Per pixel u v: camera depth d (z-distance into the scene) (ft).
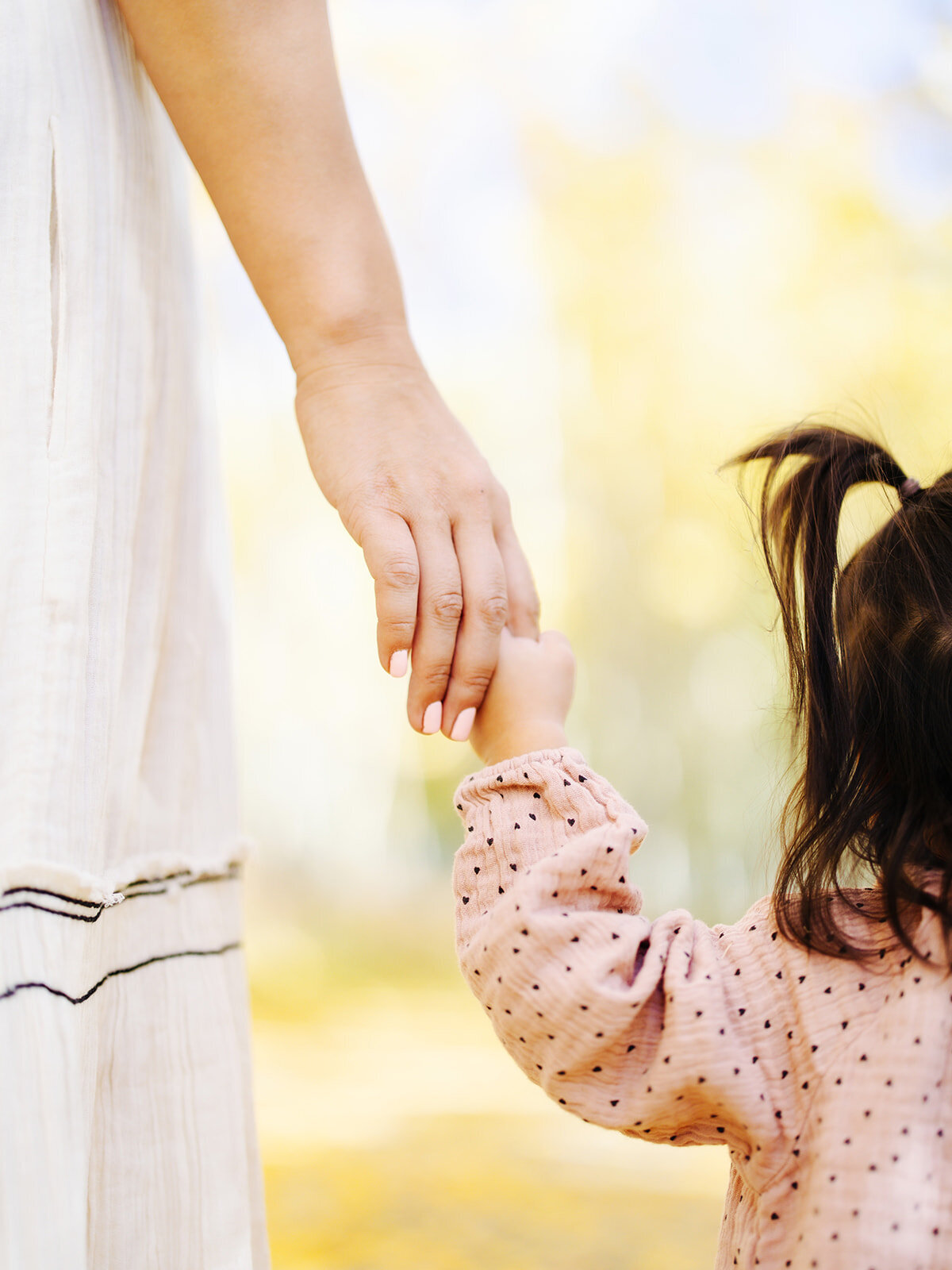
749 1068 2.58
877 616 2.99
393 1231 11.75
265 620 42.88
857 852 2.87
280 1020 26.96
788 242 38.04
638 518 38.52
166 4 2.79
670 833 36.01
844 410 4.39
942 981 2.50
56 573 2.47
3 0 2.66
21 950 2.24
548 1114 16.83
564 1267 10.71
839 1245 2.33
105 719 2.58
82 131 2.72
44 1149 2.15
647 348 39.68
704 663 36.76
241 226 3.00
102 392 2.68
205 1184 2.79
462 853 3.00
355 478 2.98
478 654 2.99
